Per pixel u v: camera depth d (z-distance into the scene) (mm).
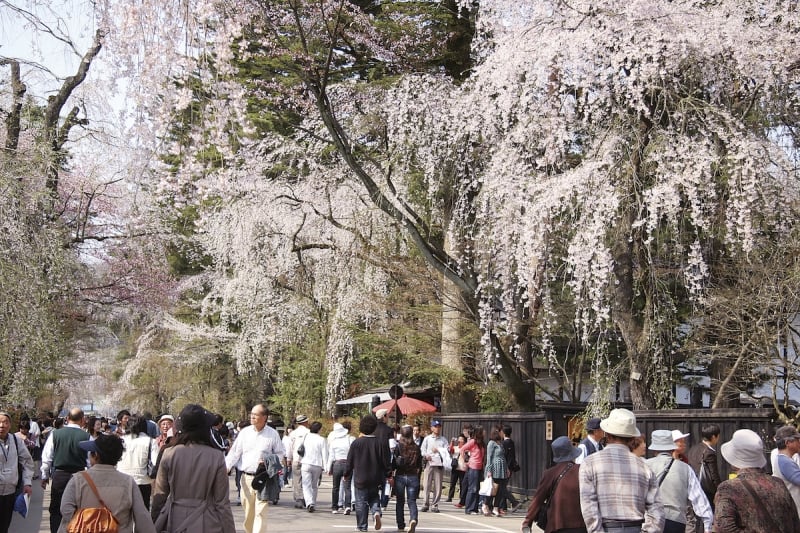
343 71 24172
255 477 9992
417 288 21812
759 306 14219
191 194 14078
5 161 16172
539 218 14164
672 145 13688
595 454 5926
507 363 19266
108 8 11852
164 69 11812
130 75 11719
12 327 14859
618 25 14133
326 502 18625
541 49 14727
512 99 15438
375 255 21859
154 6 11680
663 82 13945
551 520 6457
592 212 13797
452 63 23984
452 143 18594
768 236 14625
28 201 16375
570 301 18703
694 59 14008
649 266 14938
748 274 14766
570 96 15195
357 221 22578
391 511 16703
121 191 23000
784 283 13500
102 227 25312
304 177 23469
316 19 20125
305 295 25797
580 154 16531
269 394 40188
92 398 51219
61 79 20594
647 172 14016
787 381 14125
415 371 22953
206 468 6309
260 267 24141
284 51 19062
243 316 27141
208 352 37500
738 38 13656
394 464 12539
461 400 23891
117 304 26188
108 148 22016
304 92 22734
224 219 24078
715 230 14484
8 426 9273
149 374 43094
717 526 5305
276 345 29094
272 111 25344
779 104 14703
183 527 6152
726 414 12172
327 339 26953
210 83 12461
